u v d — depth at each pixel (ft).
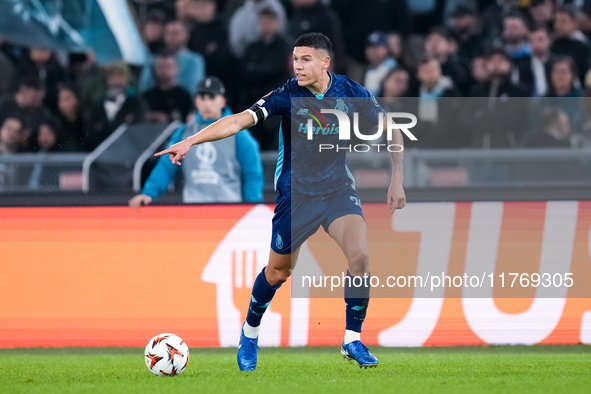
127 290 61.16
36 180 78.28
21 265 61.16
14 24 106.42
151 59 109.50
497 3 110.01
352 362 52.29
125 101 101.96
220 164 67.46
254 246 61.57
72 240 61.31
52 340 60.80
